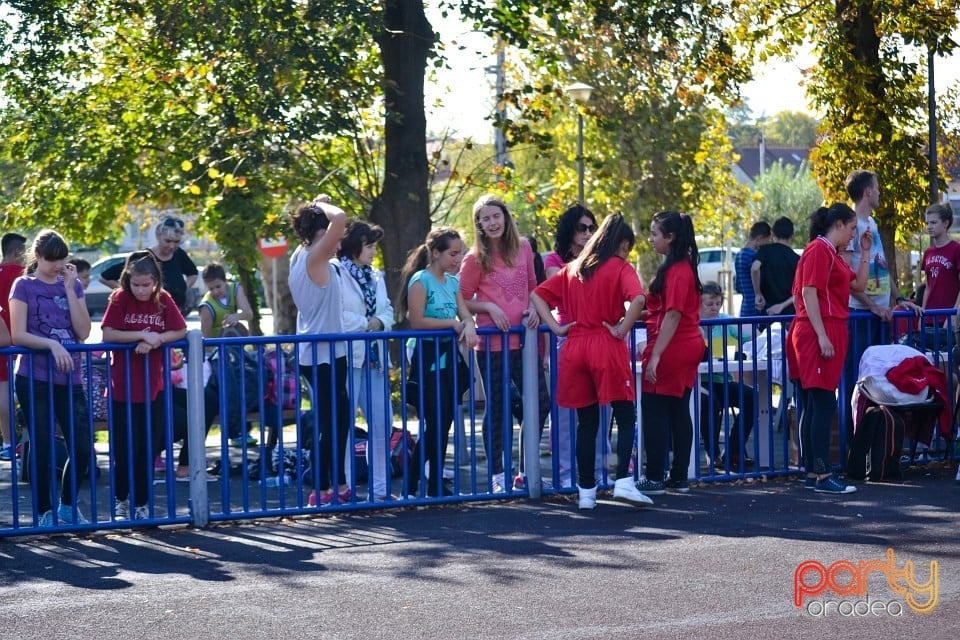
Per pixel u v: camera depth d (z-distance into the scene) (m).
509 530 6.75
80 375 7.06
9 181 22.58
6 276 9.41
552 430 7.73
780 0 17.42
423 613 5.13
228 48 15.12
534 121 17.62
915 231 17.78
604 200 22.39
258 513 7.12
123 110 19.53
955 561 5.86
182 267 11.02
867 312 8.47
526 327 7.58
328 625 4.99
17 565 6.14
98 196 20.91
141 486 7.19
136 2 16.53
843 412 8.36
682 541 6.36
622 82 19.95
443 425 7.51
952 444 8.67
